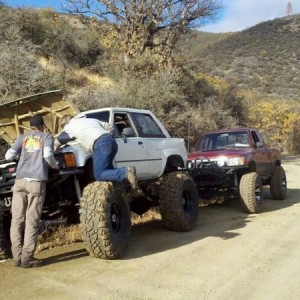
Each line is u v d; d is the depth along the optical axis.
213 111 22.73
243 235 7.39
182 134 18.55
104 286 4.90
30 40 19.59
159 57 22.77
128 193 7.36
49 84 14.34
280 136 34.12
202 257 6.07
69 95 14.76
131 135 6.99
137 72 21.52
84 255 6.14
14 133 7.40
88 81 19.81
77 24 30.19
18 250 5.61
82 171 6.16
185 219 7.64
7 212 6.37
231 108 27.22
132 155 7.02
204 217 9.21
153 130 7.91
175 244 6.80
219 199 11.56
